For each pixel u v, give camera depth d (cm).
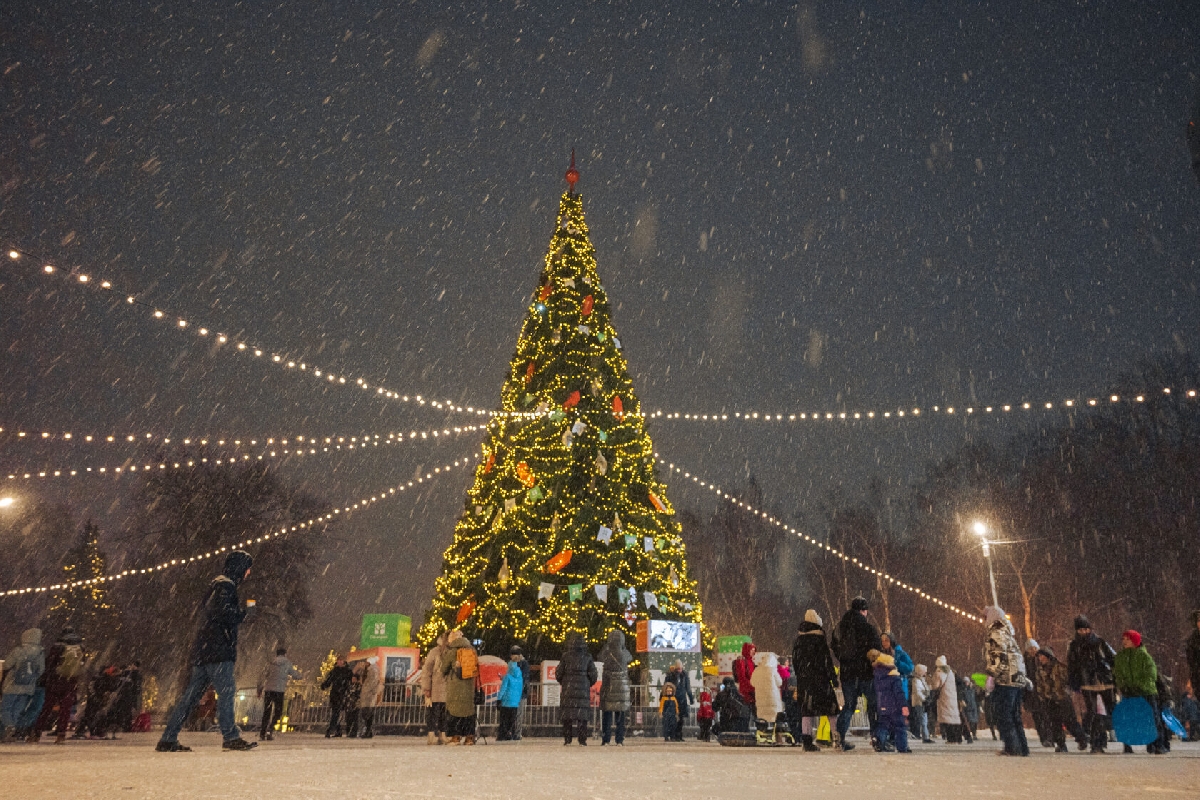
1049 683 1373
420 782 593
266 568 3900
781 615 5694
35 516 4497
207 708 2781
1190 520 3881
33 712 1382
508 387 2744
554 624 2266
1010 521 4522
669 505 2658
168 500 3881
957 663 4991
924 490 5034
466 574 2472
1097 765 798
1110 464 4175
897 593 5053
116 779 597
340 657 2072
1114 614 4262
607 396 2630
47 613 4253
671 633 2305
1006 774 677
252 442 1816
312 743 1500
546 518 2425
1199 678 1138
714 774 675
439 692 1531
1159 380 3828
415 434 1895
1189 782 605
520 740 1677
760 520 5159
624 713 1477
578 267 2833
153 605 3806
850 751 1136
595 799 490
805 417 1823
